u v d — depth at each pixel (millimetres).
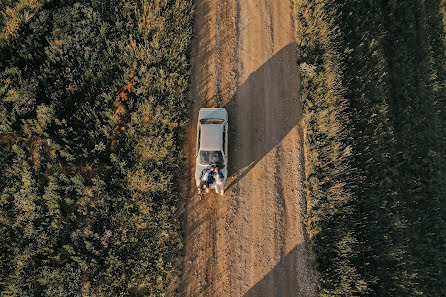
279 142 17000
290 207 15867
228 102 17547
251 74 18250
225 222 15336
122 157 15250
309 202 15836
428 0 23203
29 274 12781
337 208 15039
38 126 14227
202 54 18312
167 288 13867
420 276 15922
